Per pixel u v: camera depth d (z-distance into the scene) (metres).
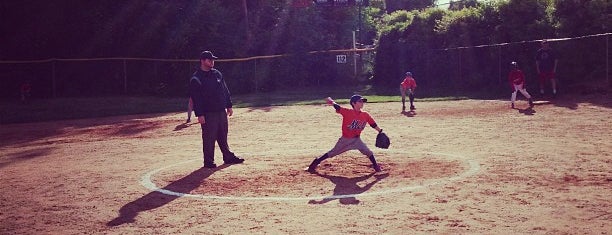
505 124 15.08
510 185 7.75
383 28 39.25
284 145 13.12
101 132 17.80
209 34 37.69
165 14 37.38
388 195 7.50
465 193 7.40
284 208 7.02
